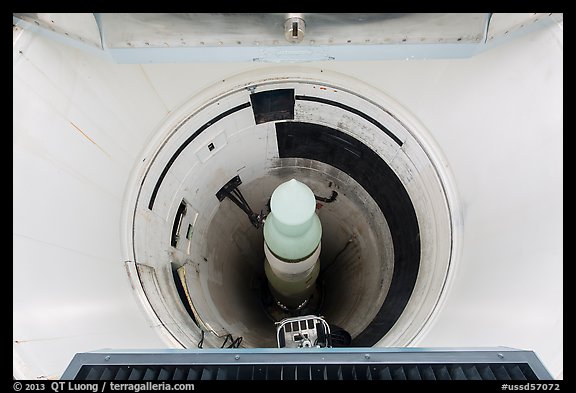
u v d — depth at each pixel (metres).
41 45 2.73
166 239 4.05
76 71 2.96
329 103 3.92
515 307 2.82
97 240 3.27
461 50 2.77
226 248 5.18
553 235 2.76
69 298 2.86
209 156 4.18
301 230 3.43
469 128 3.35
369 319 4.37
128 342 3.02
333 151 4.52
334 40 2.68
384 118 3.79
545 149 2.86
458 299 3.27
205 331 3.94
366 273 5.00
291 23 2.52
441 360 2.24
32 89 2.73
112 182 3.43
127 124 3.41
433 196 3.78
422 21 2.56
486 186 3.29
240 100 3.79
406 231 4.37
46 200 2.87
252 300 5.52
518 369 2.22
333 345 3.84
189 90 3.57
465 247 3.50
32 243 2.74
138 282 3.51
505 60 2.97
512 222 3.03
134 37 2.65
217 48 2.73
